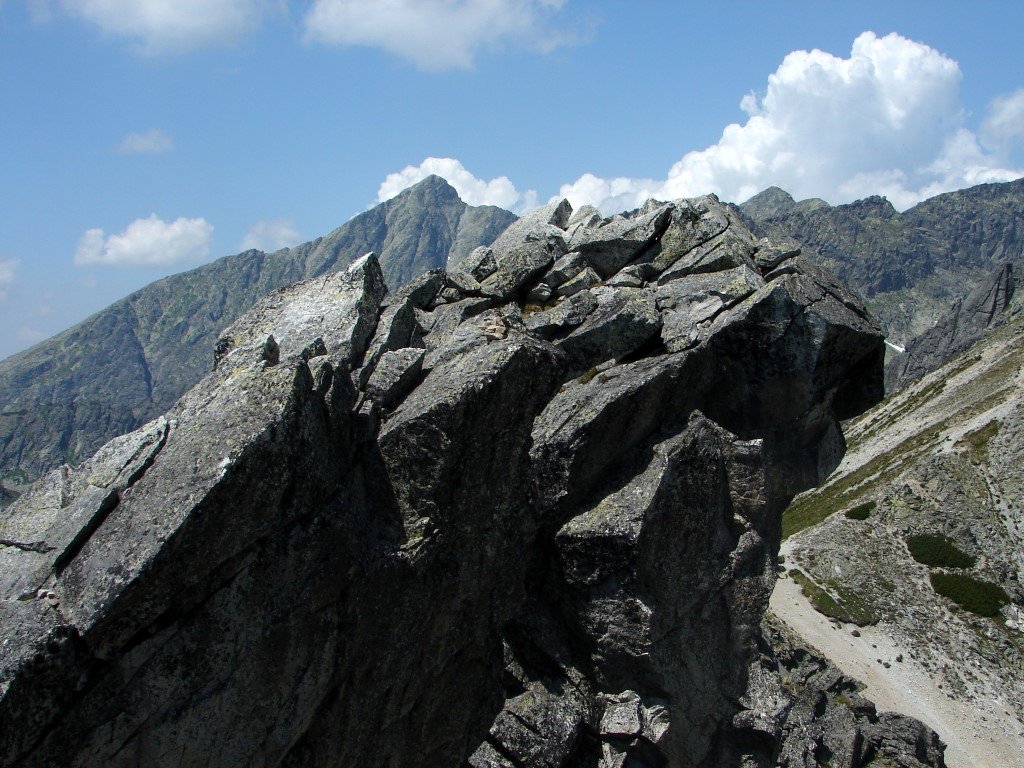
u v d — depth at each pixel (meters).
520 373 19.62
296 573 15.38
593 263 32.75
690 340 27.67
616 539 23.64
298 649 15.66
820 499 126.62
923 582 89.00
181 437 15.08
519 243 35.12
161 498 13.84
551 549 24.73
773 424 30.56
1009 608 83.50
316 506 15.91
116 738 13.34
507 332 22.67
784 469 32.28
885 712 57.34
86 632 12.55
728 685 28.92
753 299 28.53
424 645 19.34
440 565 19.11
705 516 26.72
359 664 17.42
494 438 19.67
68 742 12.84
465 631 20.88
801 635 78.56
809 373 28.77
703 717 27.70
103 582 12.95
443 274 30.69
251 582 14.66
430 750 21.17
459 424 18.36
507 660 24.88
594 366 28.59
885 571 90.12
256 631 14.85
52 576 13.42
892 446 139.25
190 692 14.11
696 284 29.84
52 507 14.62
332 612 16.27
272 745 15.70
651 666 24.77
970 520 95.56
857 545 94.75
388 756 19.55
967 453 107.50
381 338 21.77
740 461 28.09
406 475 18.31
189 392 16.66
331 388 17.19
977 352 170.75
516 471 20.94
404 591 18.05
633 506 24.14
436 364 21.33
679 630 26.03
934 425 131.25
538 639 24.84
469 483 19.36
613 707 24.89
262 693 15.24
